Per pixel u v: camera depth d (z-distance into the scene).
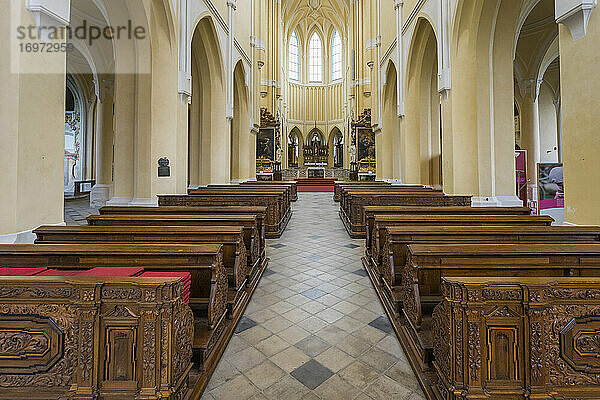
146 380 1.71
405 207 5.23
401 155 11.22
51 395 1.70
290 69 30.42
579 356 1.71
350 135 23.83
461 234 3.21
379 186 10.10
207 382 2.31
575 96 3.57
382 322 3.27
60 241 3.16
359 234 7.20
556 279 1.79
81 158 17.20
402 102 11.05
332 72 30.67
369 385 2.33
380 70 14.04
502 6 6.22
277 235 7.25
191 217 4.25
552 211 8.03
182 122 7.46
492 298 1.75
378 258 4.15
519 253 2.44
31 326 1.71
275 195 7.26
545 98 15.25
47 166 3.50
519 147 13.25
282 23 25.58
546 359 1.70
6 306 1.71
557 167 8.14
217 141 10.73
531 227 3.36
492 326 1.75
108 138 12.93
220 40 10.23
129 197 6.71
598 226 3.33
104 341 1.72
